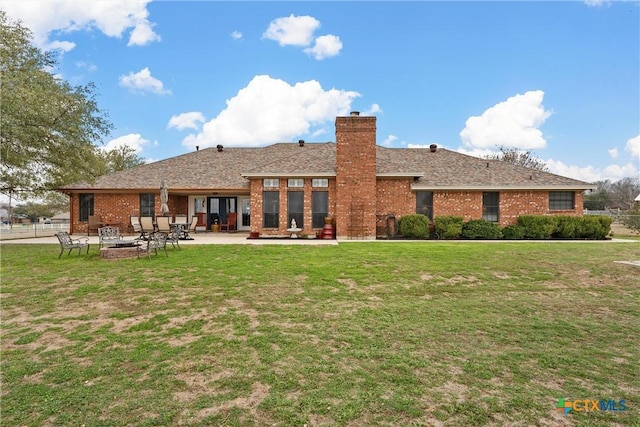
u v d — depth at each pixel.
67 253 12.20
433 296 7.28
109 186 21.02
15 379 3.73
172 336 5.01
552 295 7.41
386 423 2.97
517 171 20.98
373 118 18.02
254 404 3.26
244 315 5.95
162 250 12.58
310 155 20.70
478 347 4.69
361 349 4.57
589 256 11.36
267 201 18.78
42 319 5.72
